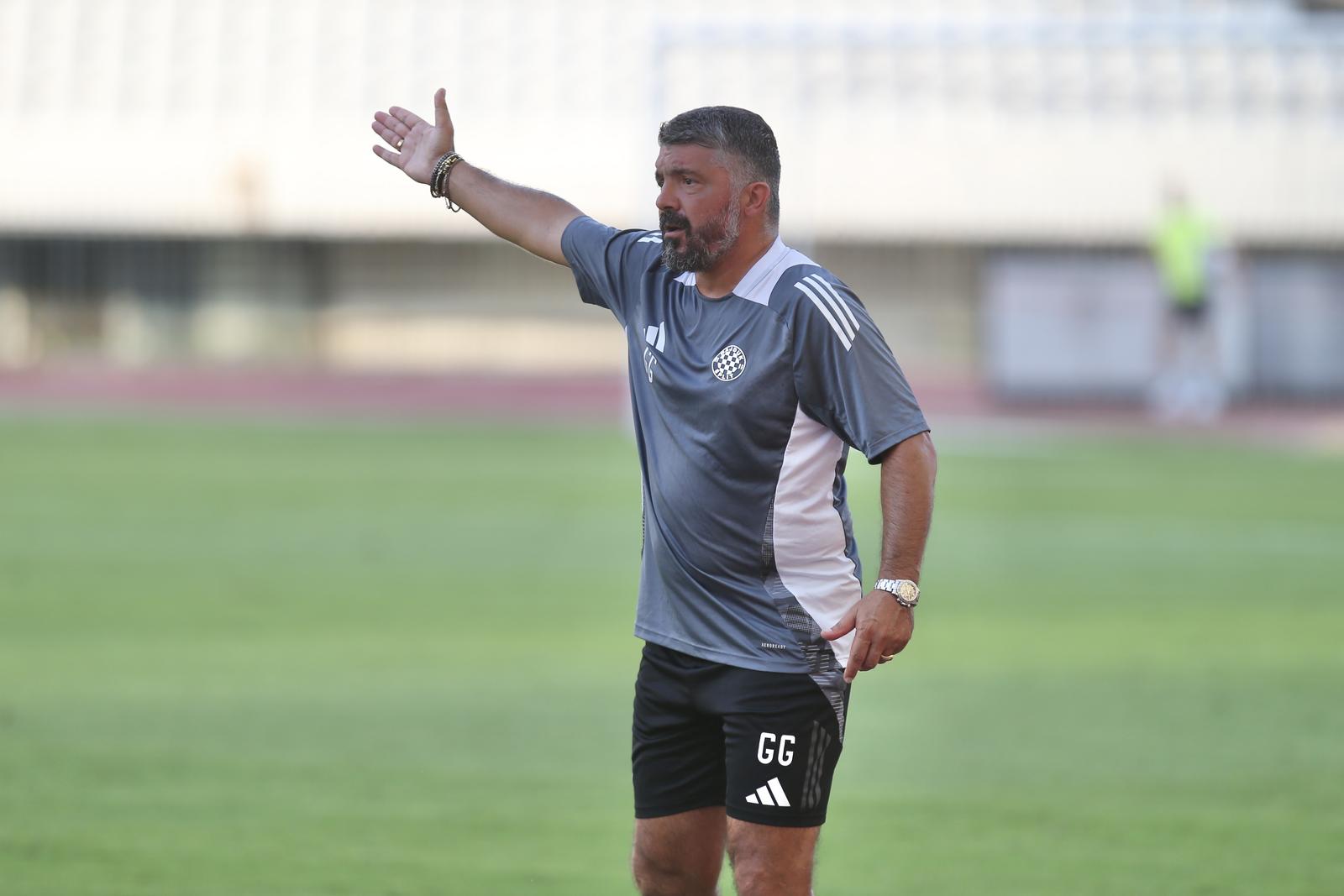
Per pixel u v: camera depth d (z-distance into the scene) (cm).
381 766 1931
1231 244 8419
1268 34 5575
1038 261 7169
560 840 1652
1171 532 3953
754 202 1130
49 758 1942
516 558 3456
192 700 2255
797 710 1146
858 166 8544
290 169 8775
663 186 1131
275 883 1498
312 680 2386
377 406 6994
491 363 8669
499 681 2395
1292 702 2319
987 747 2069
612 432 6056
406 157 1347
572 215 1293
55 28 9331
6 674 2392
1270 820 1748
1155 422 6606
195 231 8700
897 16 8831
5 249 8762
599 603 3006
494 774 1900
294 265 8781
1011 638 2764
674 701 1197
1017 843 1664
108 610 2884
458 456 5238
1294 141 8494
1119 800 1823
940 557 3588
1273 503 4441
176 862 1555
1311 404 7081
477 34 9300
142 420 6234
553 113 9038
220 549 3512
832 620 1148
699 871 1241
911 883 1538
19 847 1595
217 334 8788
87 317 8788
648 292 1192
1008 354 7150
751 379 1117
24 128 9006
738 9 9006
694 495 1148
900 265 8594
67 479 4562
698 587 1163
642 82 9038
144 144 8925
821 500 1145
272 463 5009
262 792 1811
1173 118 8581
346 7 9412
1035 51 8794
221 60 9262
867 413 1102
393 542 3638
